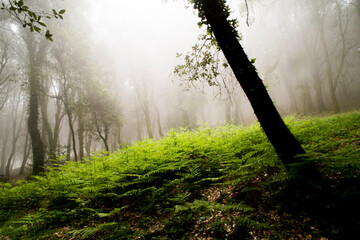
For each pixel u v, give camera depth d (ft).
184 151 19.43
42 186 19.19
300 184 10.43
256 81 10.70
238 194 12.66
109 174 16.05
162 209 13.29
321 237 8.14
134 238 10.88
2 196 19.13
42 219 13.61
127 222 12.50
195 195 14.17
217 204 11.25
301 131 19.25
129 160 19.02
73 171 20.71
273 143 10.79
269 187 12.21
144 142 22.91
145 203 14.15
